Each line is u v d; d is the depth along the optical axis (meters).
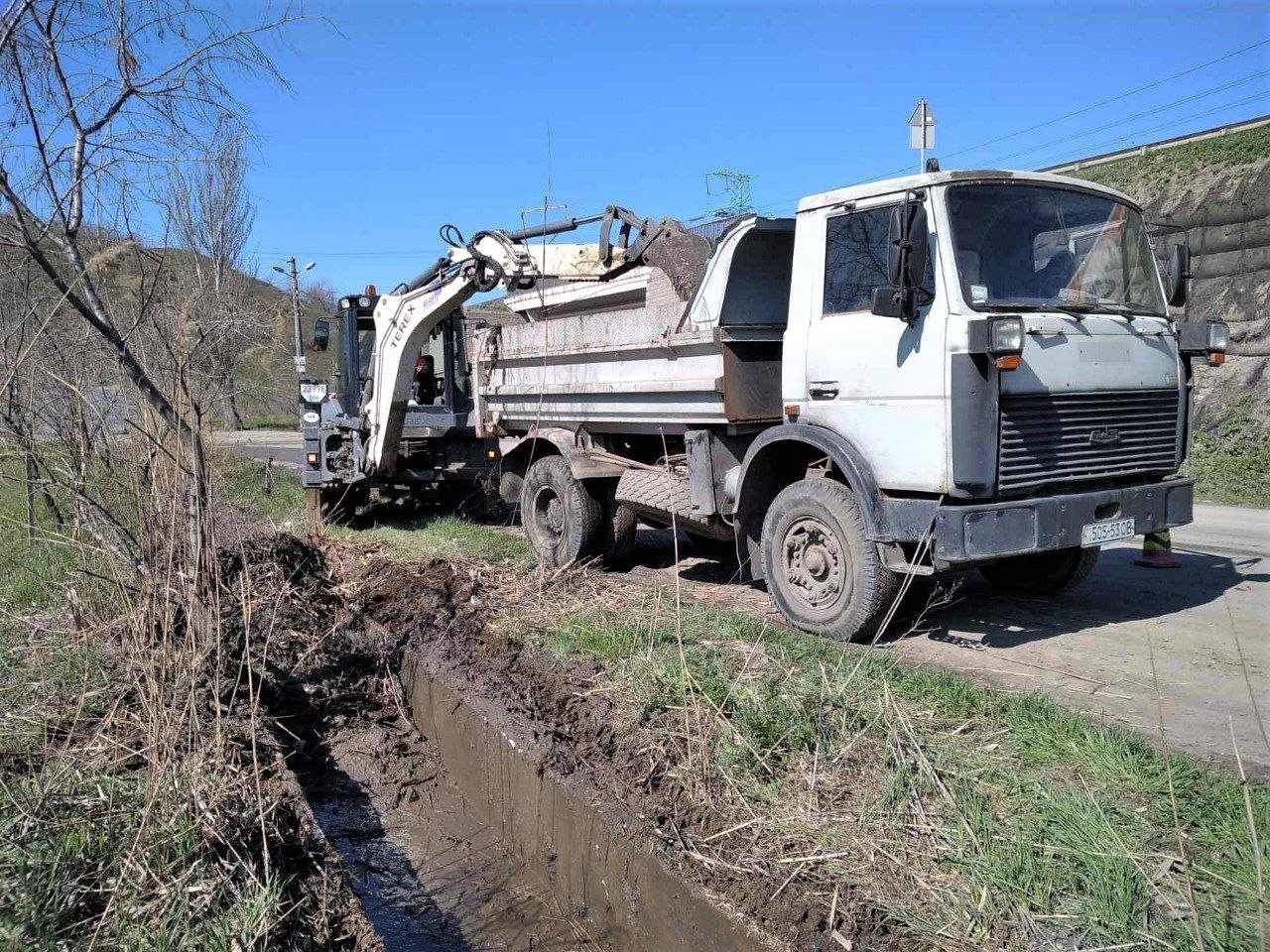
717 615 5.92
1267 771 3.63
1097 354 5.24
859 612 5.33
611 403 7.40
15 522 5.50
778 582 5.88
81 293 4.57
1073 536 5.14
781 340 6.30
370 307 11.05
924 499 5.11
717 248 6.15
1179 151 22.08
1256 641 5.45
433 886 4.23
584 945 3.69
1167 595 6.57
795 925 2.94
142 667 4.07
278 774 4.18
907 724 3.81
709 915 3.12
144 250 4.74
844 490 5.48
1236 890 2.80
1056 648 5.40
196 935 2.96
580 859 3.91
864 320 5.33
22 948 2.75
